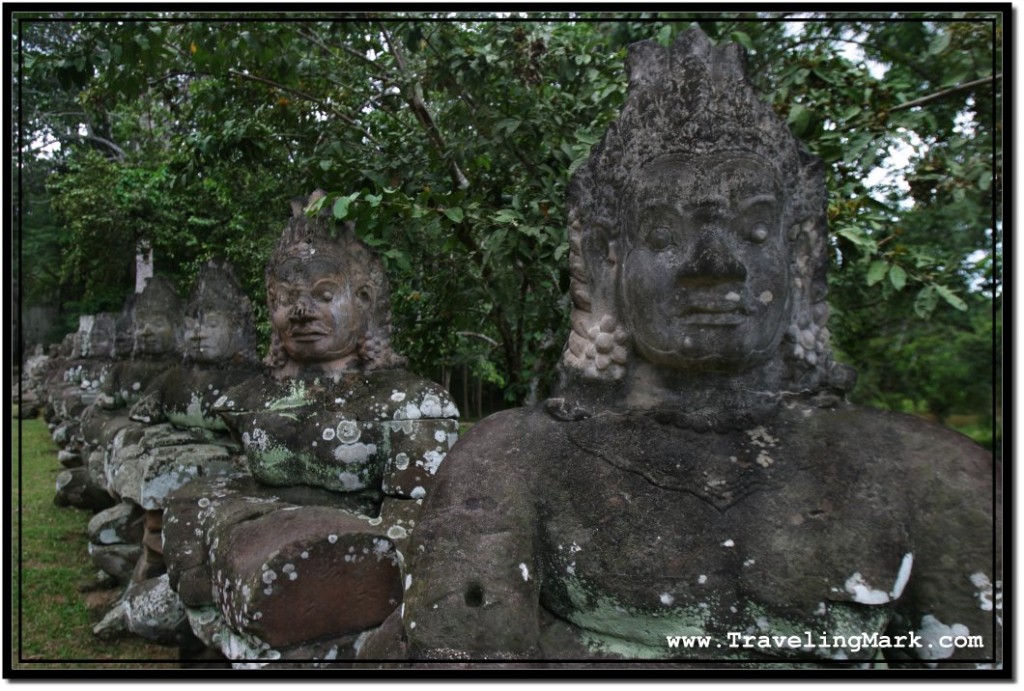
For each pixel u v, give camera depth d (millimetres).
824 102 3148
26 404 12023
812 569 1539
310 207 2693
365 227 2896
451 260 4406
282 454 2771
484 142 3777
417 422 2732
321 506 2670
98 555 4219
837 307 4352
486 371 7062
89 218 8461
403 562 2262
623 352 1808
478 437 1823
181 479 3576
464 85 3900
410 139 4195
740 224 1698
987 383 4719
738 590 1562
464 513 1689
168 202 8398
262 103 4695
